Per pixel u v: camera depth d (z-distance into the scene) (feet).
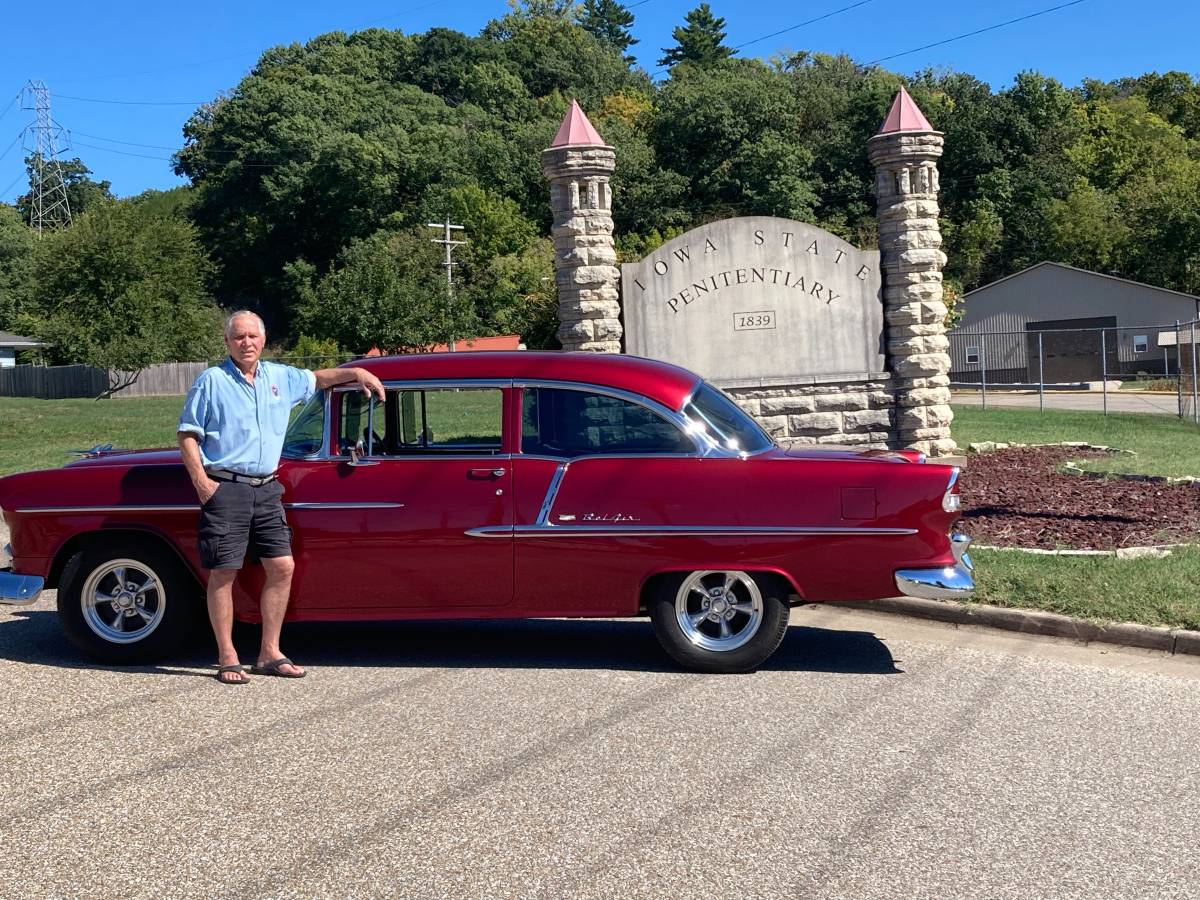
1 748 16.74
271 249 280.31
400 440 21.35
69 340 170.91
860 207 225.76
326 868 12.83
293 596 20.97
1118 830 14.03
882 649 23.03
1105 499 38.40
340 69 333.42
